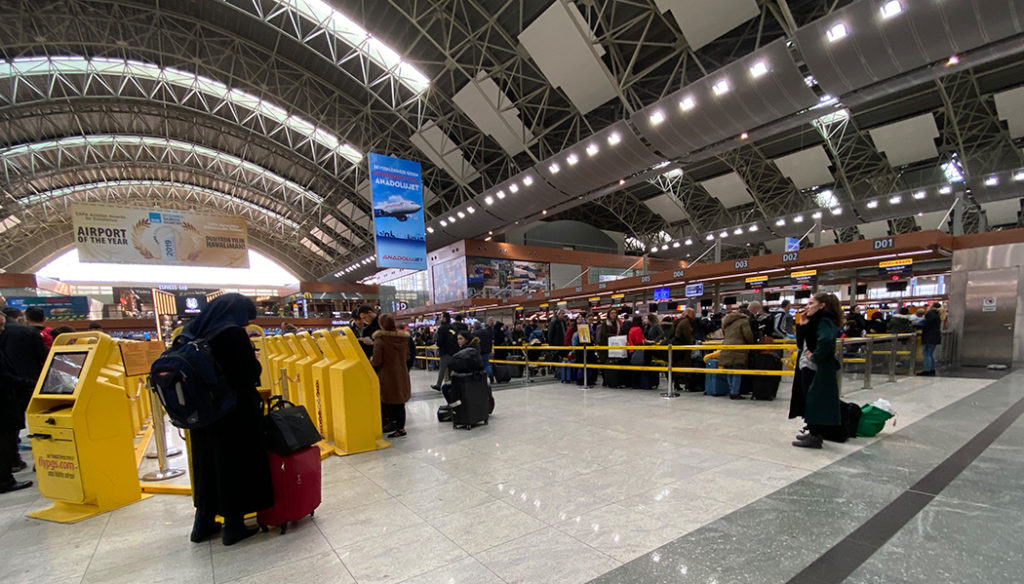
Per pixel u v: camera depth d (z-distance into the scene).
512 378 10.93
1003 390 6.15
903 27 9.05
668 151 14.83
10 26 17.06
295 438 2.69
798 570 2.00
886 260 12.12
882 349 7.57
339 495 3.25
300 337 5.61
